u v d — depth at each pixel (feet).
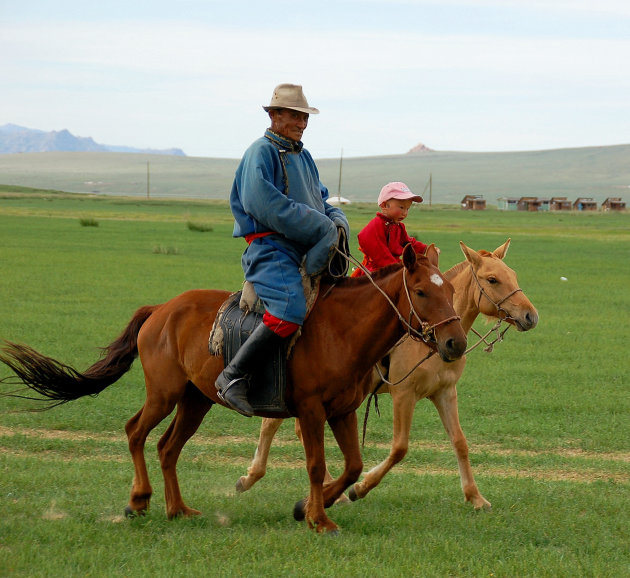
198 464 34.30
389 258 29.81
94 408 42.88
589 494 29.50
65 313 76.28
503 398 47.60
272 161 25.48
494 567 22.16
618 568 22.35
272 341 24.82
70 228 216.74
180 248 160.35
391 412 44.78
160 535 24.99
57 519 26.02
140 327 29.19
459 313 32.50
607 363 59.98
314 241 24.97
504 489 30.48
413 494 29.73
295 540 23.95
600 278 123.65
